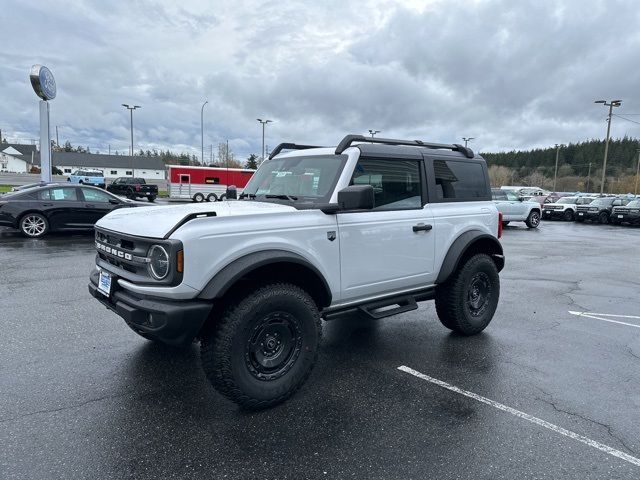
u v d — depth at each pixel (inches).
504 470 103.4
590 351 181.8
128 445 110.3
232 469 102.1
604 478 101.2
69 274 300.8
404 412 129.6
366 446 112.2
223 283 117.0
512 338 196.2
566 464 106.0
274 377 129.9
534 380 152.9
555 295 283.3
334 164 152.7
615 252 502.6
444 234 180.7
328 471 102.0
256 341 126.3
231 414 126.7
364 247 153.3
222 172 1407.5
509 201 820.0
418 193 175.3
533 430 121.0
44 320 204.1
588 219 1034.1
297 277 142.3
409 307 170.7
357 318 222.5
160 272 117.5
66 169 3582.7
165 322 114.0
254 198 169.0
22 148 4566.9
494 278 200.1
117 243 134.3
